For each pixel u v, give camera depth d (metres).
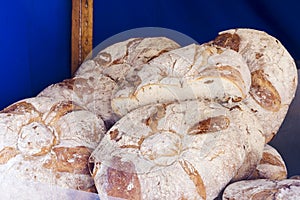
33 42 1.47
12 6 1.40
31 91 1.49
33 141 1.16
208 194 1.07
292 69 1.39
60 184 1.13
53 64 1.52
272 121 1.35
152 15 1.65
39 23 1.47
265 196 1.08
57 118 1.21
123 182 1.04
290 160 1.40
